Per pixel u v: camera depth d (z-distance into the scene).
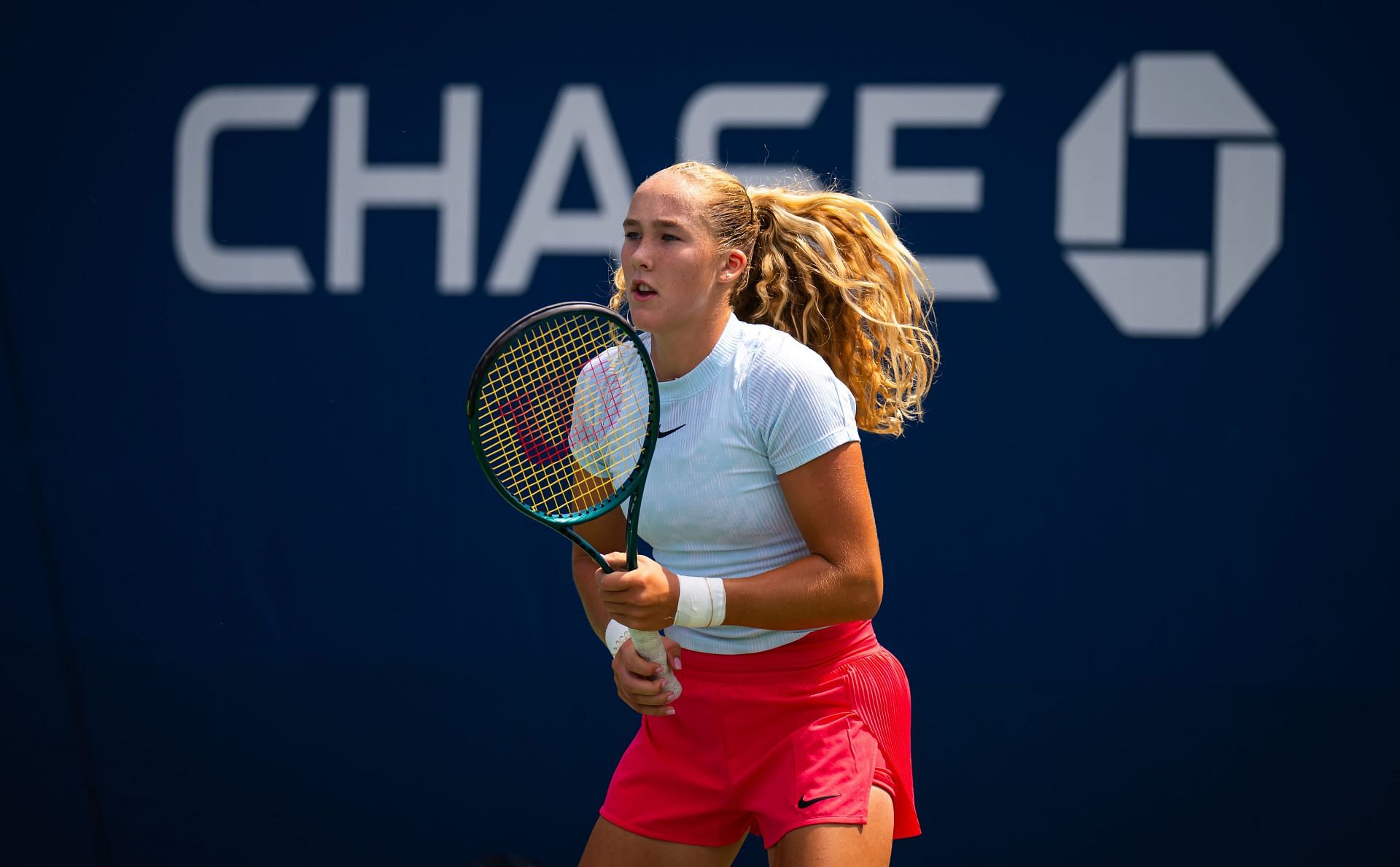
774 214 9.68
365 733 15.95
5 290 16.77
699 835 8.89
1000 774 14.84
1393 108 14.31
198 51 16.61
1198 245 14.70
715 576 8.66
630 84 15.91
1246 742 14.43
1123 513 14.77
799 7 15.60
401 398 16.22
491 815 15.66
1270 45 14.56
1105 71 14.92
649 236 8.22
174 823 16.05
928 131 15.29
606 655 15.71
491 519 16.02
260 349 16.45
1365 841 14.13
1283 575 14.45
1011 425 15.02
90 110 16.77
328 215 16.39
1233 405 14.59
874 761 8.60
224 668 16.22
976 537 15.05
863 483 8.22
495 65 16.14
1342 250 14.41
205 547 16.39
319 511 16.27
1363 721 14.21
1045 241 15.01
